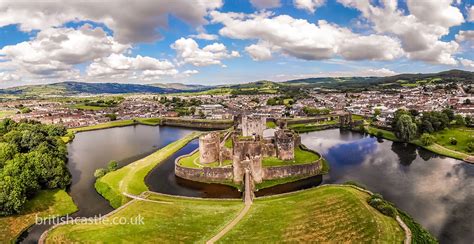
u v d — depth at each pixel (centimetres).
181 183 12769
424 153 17462
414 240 7581
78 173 14738
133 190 11638
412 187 11756
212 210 9419
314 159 14038
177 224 8519
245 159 12925
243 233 7931
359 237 7606
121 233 8044
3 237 8519
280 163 13438
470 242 7856
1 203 9056
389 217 8662
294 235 7788
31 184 10431
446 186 11825
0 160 11869
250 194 10525
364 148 19038
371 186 11919
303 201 9706
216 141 14200
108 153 19500
